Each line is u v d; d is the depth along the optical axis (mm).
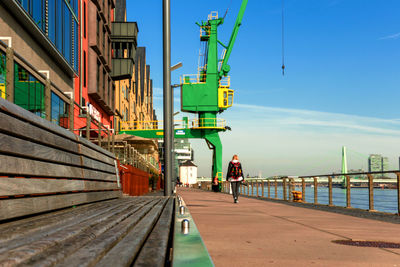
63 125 14547
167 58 11953
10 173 3252
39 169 4000
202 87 38906
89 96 27844
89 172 6566
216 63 39281
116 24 35281
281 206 12289
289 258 3455
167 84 11945
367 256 3586
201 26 39812
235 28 39812
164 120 12062
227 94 39625
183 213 4266
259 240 4543
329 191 13367
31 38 15531
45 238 2111
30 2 14438
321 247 4082
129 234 2516
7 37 12305
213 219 7207
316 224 6566
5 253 1590
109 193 8562
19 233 2381
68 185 5062
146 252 1901
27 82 11797
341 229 5844
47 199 4152
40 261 1461
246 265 3141
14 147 3381
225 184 36094
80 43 24562
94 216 3717
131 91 58156
